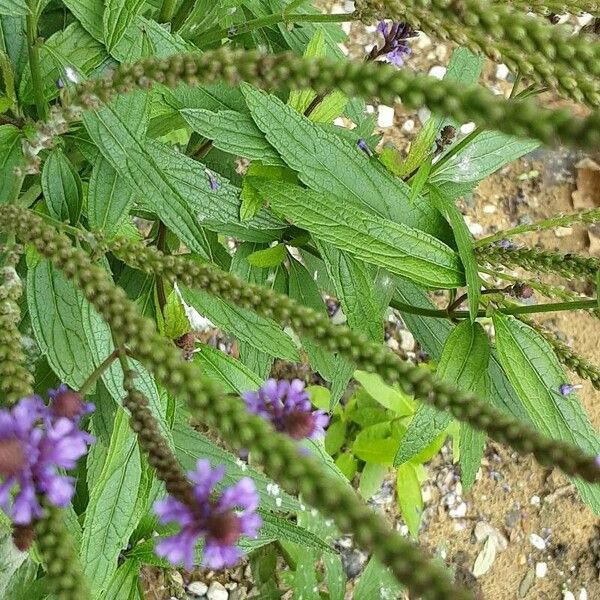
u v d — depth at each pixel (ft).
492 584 1.78
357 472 1.71
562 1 0.86
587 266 0.99
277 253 1.13
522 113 0.54
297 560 1.43
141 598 1.13
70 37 0.98
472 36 0.70
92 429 1.08
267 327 1.04
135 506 0.94
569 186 2.13
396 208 1.07
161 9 1.08
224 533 0.61
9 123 0.96
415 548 0.51
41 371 1.08
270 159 1.03
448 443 1.84
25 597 1.01
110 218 0.91
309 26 1.25
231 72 0.66
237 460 1.13
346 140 1.06
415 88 0.58
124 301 0.66
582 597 1.81
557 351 1.02
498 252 1.05
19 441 0.60
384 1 0.76
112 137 0.86
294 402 0.70
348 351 0.68
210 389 0.59
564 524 1.85
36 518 0.60
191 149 1.27
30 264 0.89
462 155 1.17
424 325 1.23
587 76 0.66
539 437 0.59
